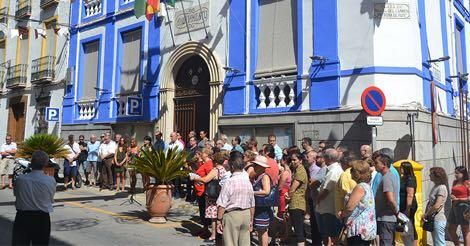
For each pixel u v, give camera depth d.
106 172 12.77
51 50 18.23
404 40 8.99
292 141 9.84
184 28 12.74
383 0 9.01
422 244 7.12
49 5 18.27
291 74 10.28
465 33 14.82
